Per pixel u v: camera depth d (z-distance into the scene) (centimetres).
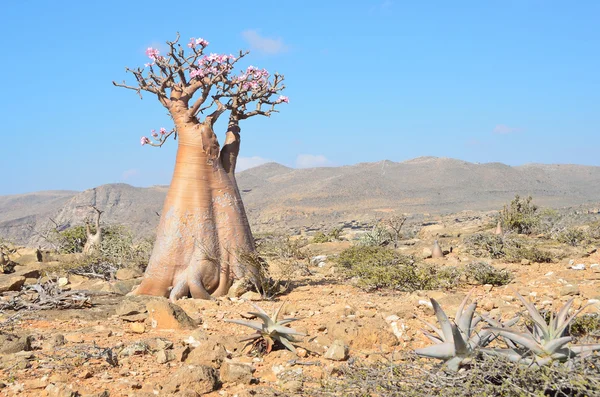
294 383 594
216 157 1235
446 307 964
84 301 1067
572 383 441
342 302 1107
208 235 1200
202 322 936
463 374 480
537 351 475
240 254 1198
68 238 2444
